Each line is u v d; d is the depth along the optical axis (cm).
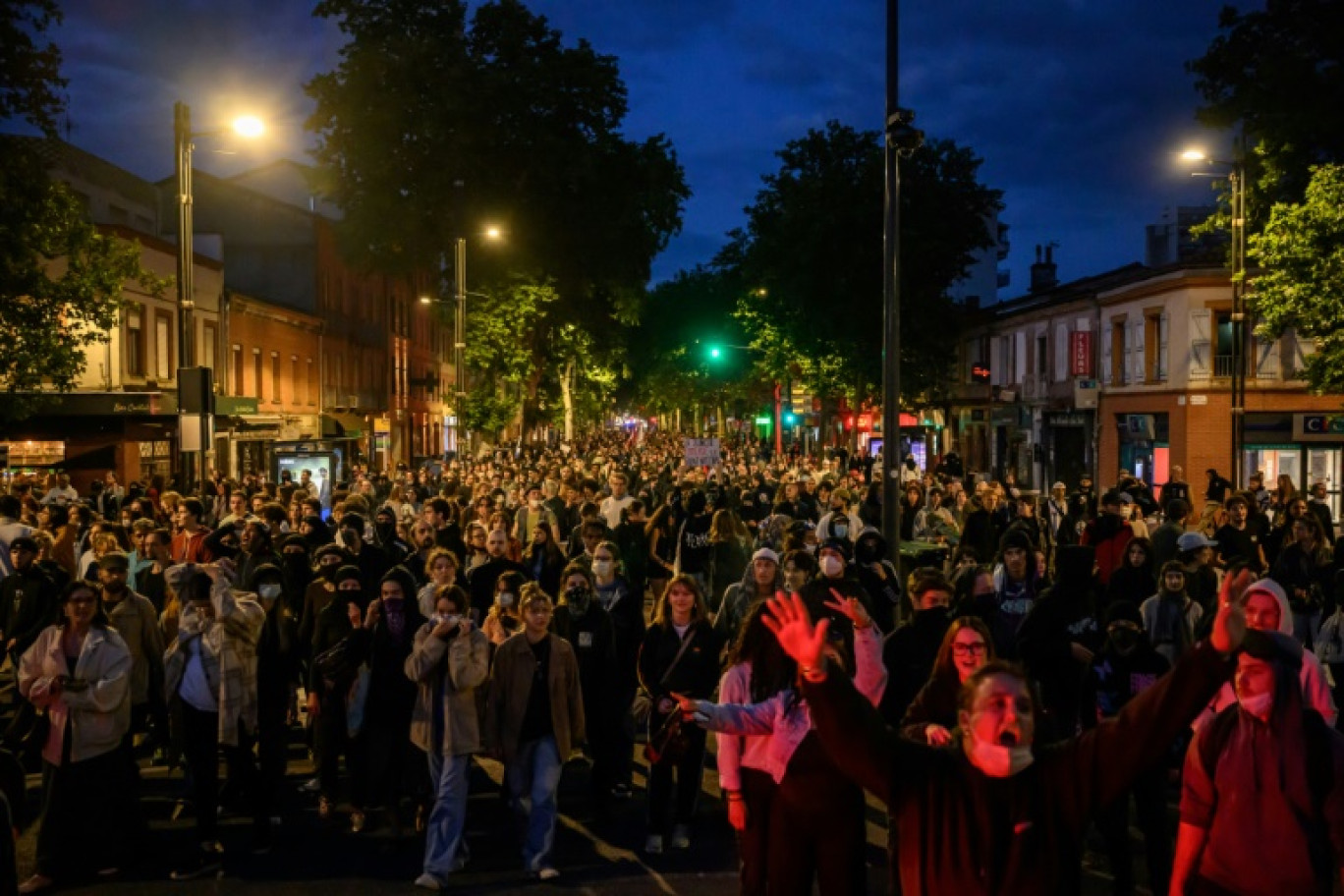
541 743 758
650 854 783
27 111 2030
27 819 873
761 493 2162
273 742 806
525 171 4812
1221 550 1438
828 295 4591
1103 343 4359
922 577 710
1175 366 3797
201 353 3647
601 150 4897
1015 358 5269
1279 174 2505
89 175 3953
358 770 838
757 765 554
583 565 873
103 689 738
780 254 4644
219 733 778
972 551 1052
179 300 1759
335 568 964
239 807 902
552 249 4928
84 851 741
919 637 701
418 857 785
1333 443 3681
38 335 2039
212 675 780
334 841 821
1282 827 438
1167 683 318
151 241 3294
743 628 573
